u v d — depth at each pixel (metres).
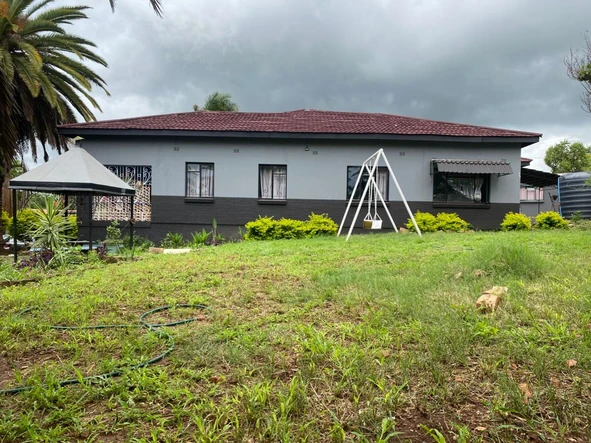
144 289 5.45
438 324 3.39
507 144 14.95
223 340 3.31
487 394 2.33
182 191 14.68
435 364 2.66
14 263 8.62
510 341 2.98
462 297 4.23
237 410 2.18
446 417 2.11
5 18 12.86
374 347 3.03
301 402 2.22
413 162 14.95
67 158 9.49
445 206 14.92
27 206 22.77
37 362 3.00
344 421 2.08
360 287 4.97
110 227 12.33
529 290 4.41
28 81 12.58
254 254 8.91
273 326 3.65
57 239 8.52
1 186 14.77
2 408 2.28
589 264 5.75
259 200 14.80
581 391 2.29
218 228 14.78
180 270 6.88
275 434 1.94
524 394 2.26
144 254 10.15
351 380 2.49
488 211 15.00
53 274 7.21
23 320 3.94
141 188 14.65
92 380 2.56
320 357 2.85
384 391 2.35
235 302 4.68
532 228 14.41
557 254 7.14
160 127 14.27
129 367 2.74
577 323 3.35
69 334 3.61
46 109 15.50
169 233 14.61
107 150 14.49
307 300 4.63
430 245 9.37
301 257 8.15
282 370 2.72
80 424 2.09
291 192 14.90
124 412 2.19
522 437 1.92
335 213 14.94
